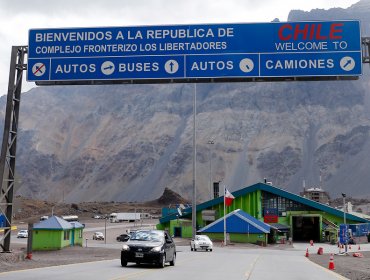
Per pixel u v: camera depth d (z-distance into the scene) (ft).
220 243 233.35
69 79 76.89
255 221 248.93
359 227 282.15
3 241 82.43
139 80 76.07
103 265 78.28
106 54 76.84
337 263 110.11
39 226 173.27
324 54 74.49
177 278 56.75
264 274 67.97
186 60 75.66
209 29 75.92
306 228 298.97
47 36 78.28
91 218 588.50
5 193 80.79
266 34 75.31
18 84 83.05
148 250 72.64
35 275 58.03
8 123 81.56
